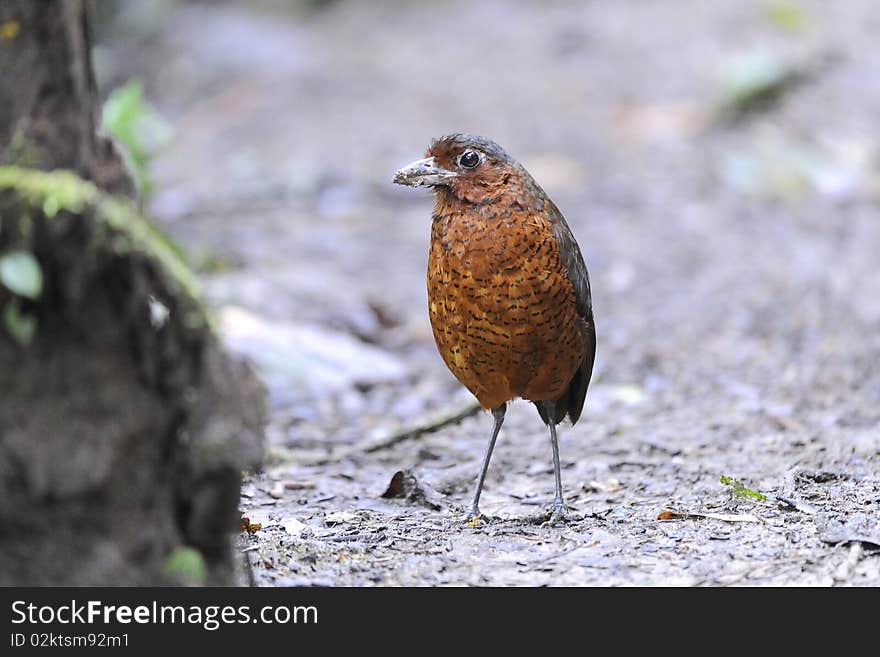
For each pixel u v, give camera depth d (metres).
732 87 25.59
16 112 5.48
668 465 10.21
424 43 33.59
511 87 29.16
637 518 8.47
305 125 27.08
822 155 23.09
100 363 5.25
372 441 11.33
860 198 21.33
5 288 5.13
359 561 7.49
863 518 7.98
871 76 27.39
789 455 10.19
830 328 15.23
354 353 14.40
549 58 31.27
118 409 5.26
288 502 9.48
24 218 5.07
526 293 8.08
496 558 7.53
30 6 5.45
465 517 8.72
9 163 5.47
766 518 8.21
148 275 5.16
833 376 13.30
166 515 5.39
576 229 20.36
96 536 5.31
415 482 9.52
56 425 5.21
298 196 22.33
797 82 26.58
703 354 14.66
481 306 8.13
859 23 31.86
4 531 5.24
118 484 5.29
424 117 27.30
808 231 19.81
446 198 8.35
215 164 24.62
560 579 7.09
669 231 20.05
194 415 5.25
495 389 8.62
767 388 13.10
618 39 32.06
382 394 13.62
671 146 24.47
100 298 5.23
